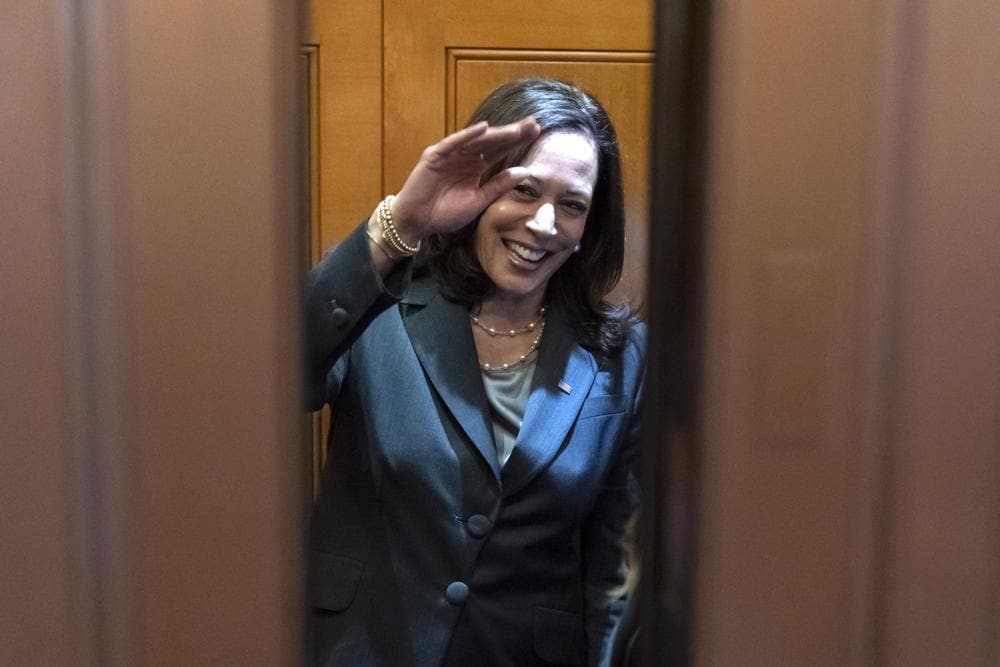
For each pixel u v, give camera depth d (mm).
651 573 655
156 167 580
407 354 1161
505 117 1165
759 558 625
